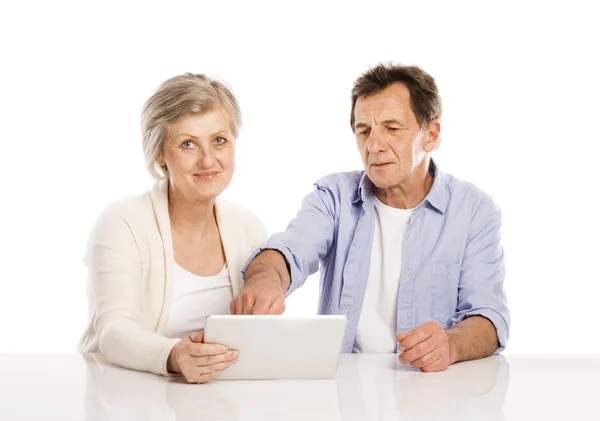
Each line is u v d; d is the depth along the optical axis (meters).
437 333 1.79
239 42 4.45
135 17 4.44
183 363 1.58
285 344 1.61
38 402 1.40
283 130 4.44
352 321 2.31
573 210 4.42
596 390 1.55
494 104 4.43
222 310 2.12
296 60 4.44
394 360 1.96
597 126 4.38
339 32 4.44
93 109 4.46
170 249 2.04
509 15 4.41
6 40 4.42
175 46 4.44
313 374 1.66
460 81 4.44
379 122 2.20
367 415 1.30
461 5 4.41
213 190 2.01
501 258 2.33
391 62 2.29
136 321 1.90
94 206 4.48
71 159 4.47
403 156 2.21
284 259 2.12
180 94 1.97
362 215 2.37
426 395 1.48
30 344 4.46
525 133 4.43
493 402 1.42
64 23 4.45
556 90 4.40
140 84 4.47
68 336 4.48
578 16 4.37
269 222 4.43
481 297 2.21
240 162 4.43
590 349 4.42
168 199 2.11
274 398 1.44
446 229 2.32
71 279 4.48
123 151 4.48
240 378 1.63
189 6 4.44
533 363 1.92
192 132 1.97
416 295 2.29
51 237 4.47
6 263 4.45
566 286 4.44
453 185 2.38
